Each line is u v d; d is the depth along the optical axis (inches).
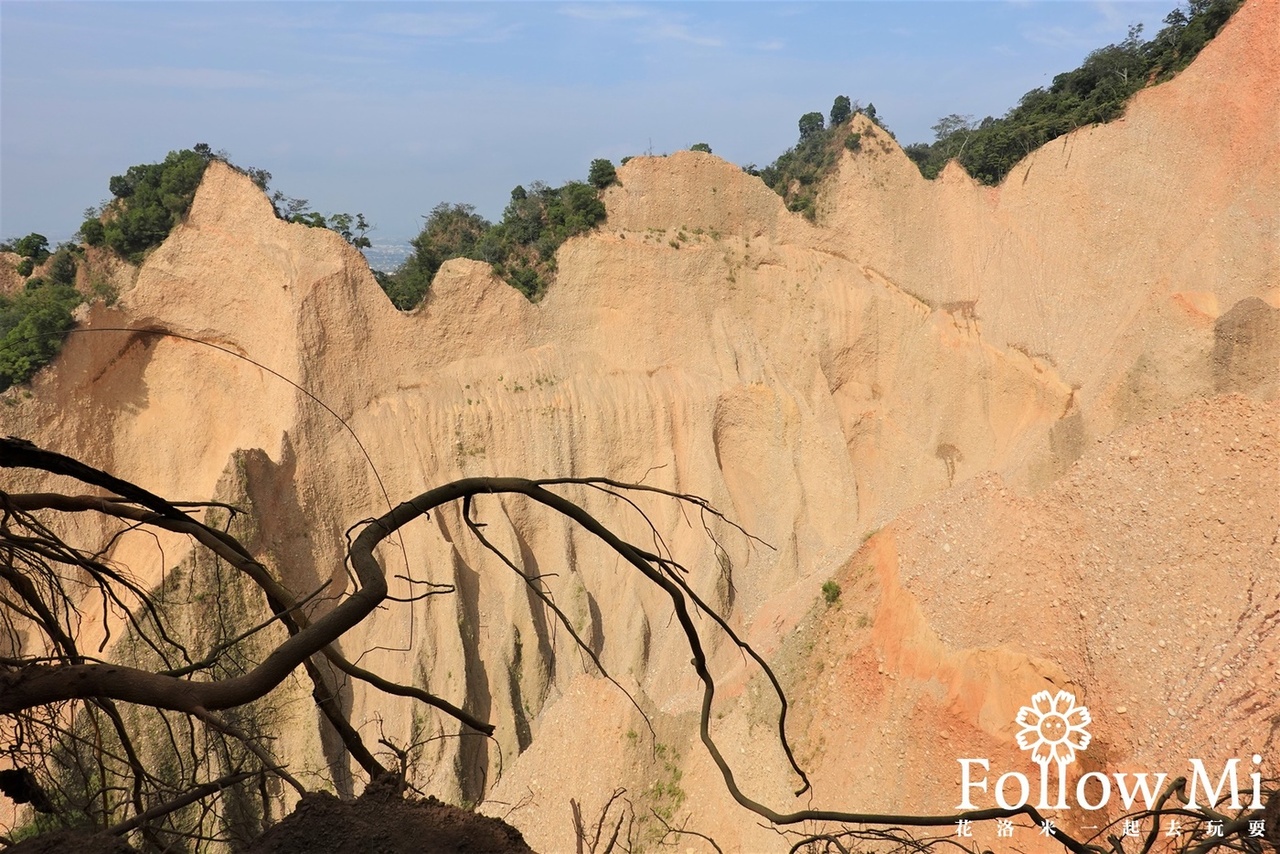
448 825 222.7
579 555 1717.5
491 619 1599.4
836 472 1819.6
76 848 193.2
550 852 939.3
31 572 254.5
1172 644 873.5
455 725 1451.8
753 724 1019.9
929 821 252.4
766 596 1690.5
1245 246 1644.9
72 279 1594.5
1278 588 842.8
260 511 1483.8
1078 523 975.0
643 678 1593.3
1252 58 1722.4
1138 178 1817.2
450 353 1752.0
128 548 1407.5
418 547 1592.0
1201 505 932.0
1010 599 939.3
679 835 951.0
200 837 244.5
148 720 1023.0
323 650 233.8
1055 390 1795.0
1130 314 1754.4
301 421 1573.6
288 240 1635.1
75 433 1492.4
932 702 892.0
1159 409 1619.1
